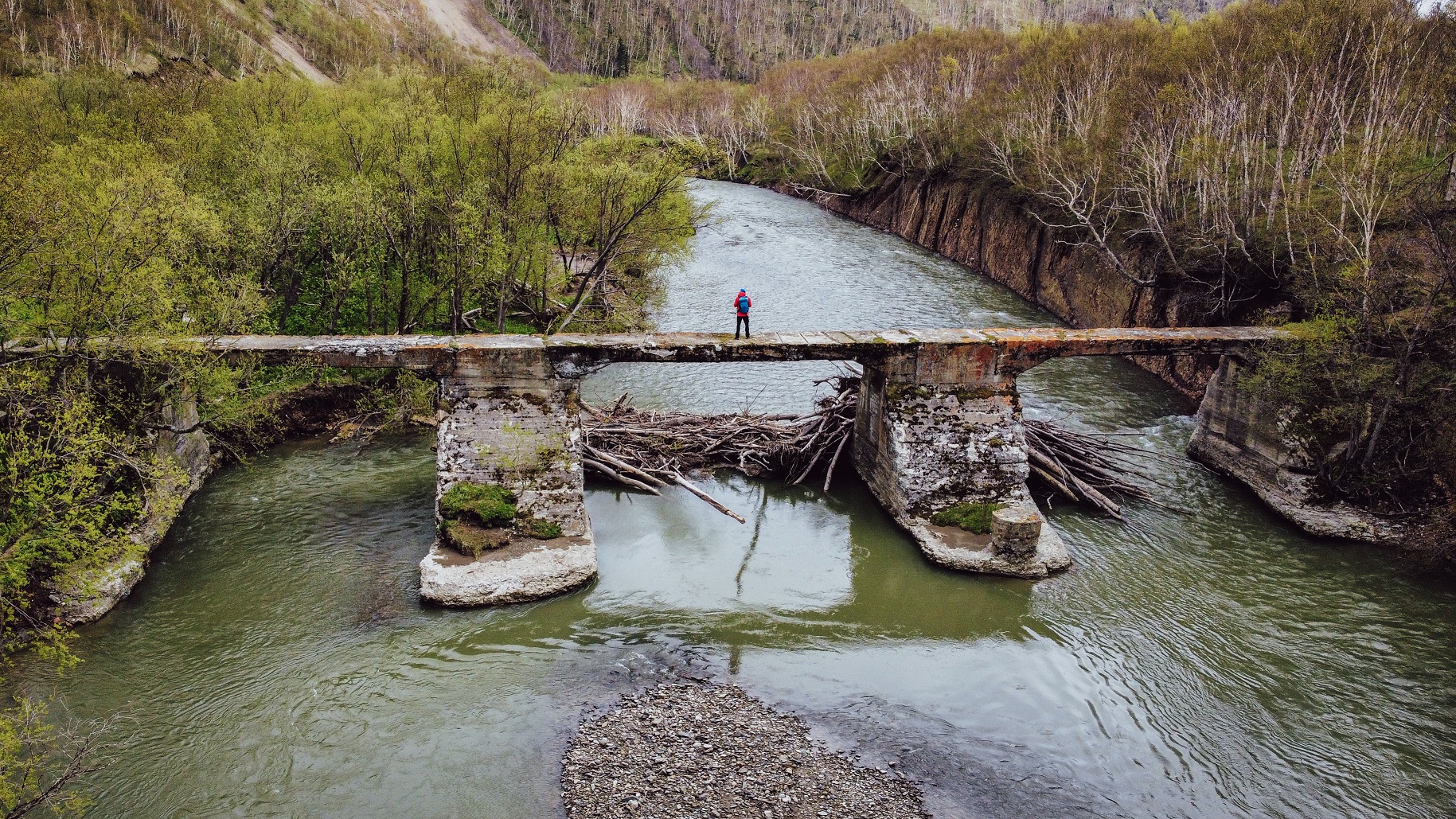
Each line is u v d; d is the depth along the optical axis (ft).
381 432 115.85
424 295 126.72
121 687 65.98
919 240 261.65
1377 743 63.52
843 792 56.29
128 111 139.64
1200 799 57.52
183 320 90.12
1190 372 139.64
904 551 90.33
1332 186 130.62
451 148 121.90
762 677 69.21
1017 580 84.79
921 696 67.31
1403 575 86.84
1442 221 103.55
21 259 77.71
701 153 133.49
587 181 125.80
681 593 81.87
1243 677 70.85
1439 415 93.04
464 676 67.97
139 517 82.84
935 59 351.46
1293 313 124.98
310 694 65.46
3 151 81.61
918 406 93.40
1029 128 219.41
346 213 113.29
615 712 63.82
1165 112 172.24
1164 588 84.12
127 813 53.98
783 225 274.98
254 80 152.35
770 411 125.29
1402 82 148.46
